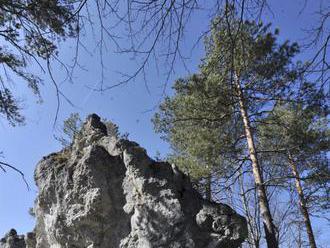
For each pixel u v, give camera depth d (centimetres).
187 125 1997
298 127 1917
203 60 1684
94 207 1562
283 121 1950
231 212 1482
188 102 1867
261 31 1727
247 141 1894
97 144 1758
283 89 1688
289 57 1730
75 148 1881
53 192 1745
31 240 1998
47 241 1827
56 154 1964
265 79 1753
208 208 1487
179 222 1441
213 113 1881
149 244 1431
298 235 2827
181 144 2144
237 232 1422
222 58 646
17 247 2270
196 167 2011
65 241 1631
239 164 2059
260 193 1806
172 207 1470
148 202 1494
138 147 1647
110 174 1630
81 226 1584
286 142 2041
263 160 2253
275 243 1691
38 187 1862
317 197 2328
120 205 1593
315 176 2023
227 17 488
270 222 1733
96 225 1568
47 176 1816
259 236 2364
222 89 1770
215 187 2138
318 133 2014
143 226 1470
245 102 1861
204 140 1933
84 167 1628
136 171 1562
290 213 2659
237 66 708
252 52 1697
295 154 2139
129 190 1587
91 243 1567
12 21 838
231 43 508
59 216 1652
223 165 2030
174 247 1403
